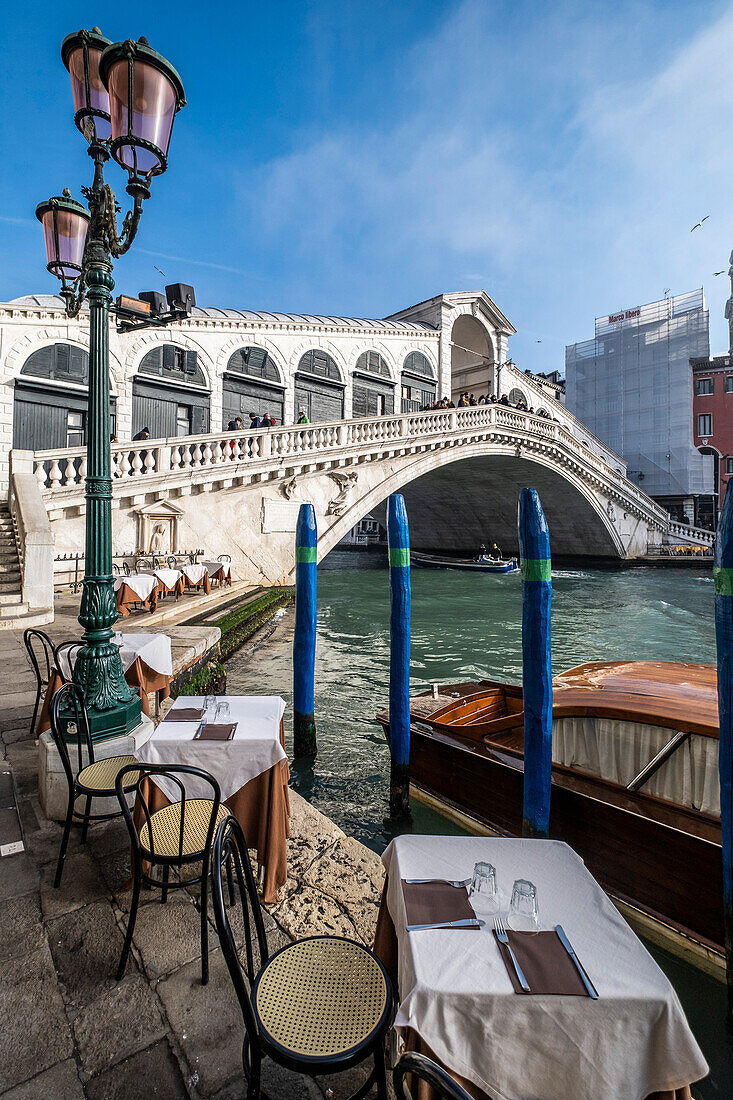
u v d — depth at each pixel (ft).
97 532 11.21
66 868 9.20
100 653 11.13
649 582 84.43
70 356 51.13
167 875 8.79
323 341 74.74
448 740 15.62
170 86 10.35
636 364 129.18
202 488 49.73
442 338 93.61
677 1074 4.53
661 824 10.43
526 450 87.25
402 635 15.61
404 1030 4.91
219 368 63.05
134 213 10.84
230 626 34.42
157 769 7.25
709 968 9.60
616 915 5.57
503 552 130.21
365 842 14.57
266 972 5.57
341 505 61.62
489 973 4.76
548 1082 4.57
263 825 9.36
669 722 12.07
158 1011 6.56
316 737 21.81
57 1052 6.01
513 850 6.66
